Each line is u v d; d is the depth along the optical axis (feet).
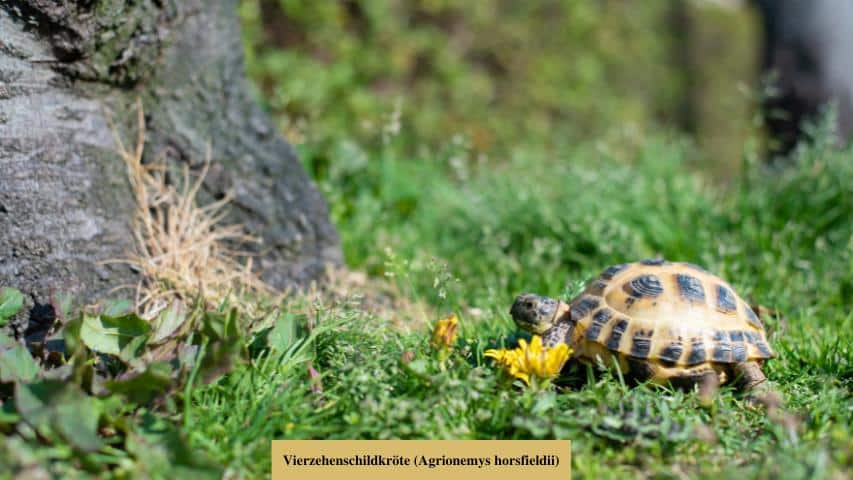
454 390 4.93
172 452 4.73
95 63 5.32
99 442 4.68
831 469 4.75
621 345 5.01
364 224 6.27
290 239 5.73
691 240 6.17
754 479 4.74
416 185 6.78
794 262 6.08
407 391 4.99
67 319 5.08
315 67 9.05
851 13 9.39
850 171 6.38
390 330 5.30
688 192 6.48
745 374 5.06
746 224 6.26
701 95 13.64
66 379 4.83
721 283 5.13
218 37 5.61
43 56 5.24
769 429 4.95
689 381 5.02
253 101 5.73
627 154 8.07
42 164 5.22
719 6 14.73
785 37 9.60
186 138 5.57
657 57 13.16
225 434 4.85
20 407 4.71
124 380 4.82
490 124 10.48
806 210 6.31
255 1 8.65
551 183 6.70
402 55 9.82
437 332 5.08
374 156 7.41
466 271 6.04
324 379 5.07
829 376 5.18
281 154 5.75
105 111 5.41
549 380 4.99
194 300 5.33
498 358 5.03
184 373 4.87
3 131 5.16
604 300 5.09
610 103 11.94
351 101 9.14
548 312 5.12
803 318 5.65
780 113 7.18
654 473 4.81
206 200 5.62
